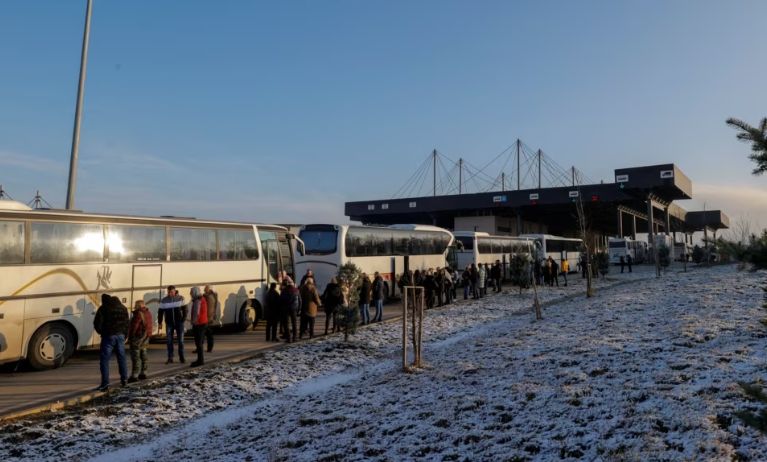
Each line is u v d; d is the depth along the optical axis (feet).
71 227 40.96
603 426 18.98
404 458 18.66
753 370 23.80
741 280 69.46
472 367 32.55
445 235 101.40
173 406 29.53
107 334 32.27
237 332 56.65
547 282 114.52
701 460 15.19
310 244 74.84
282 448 21.47
